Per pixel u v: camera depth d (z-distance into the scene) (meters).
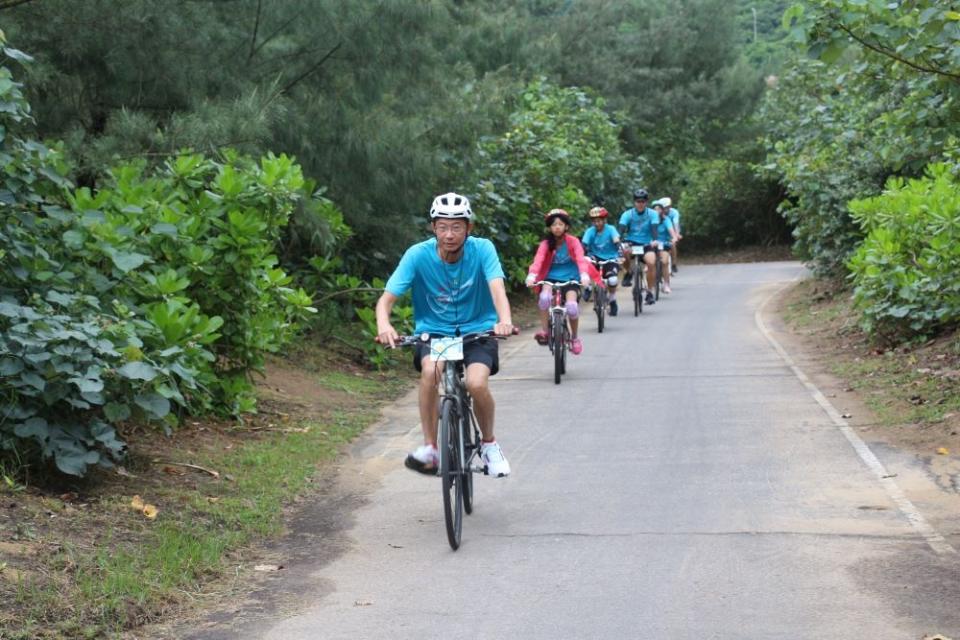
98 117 12.42
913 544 6.34
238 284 10.05
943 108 9.27
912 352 13.24
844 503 7.30
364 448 9.82
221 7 13.55
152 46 12.02
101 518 6.77
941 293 13.19
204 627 5.33
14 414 6.98
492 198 20.19
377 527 7.21
